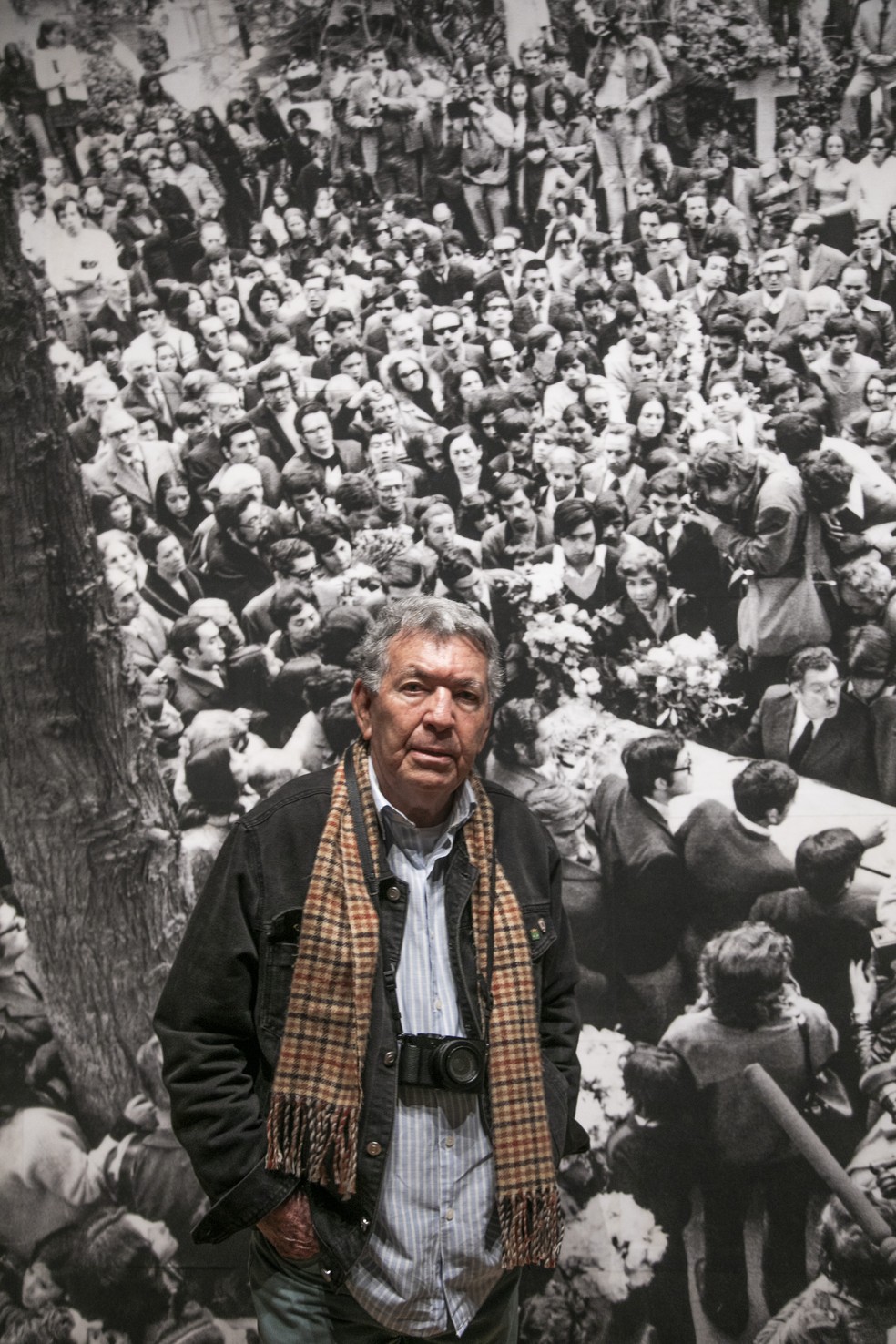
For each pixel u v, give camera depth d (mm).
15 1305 2691
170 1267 2719
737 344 3068
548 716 2945
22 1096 2787
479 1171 1687
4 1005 2824
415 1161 1648
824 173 3102
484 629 1827
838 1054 2795
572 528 3018
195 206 3090
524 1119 1701
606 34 3133
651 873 2873
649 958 2838
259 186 3100
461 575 3004
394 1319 1650
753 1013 2811
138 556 2994
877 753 2912
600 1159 2762
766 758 2920
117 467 3020
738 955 2836
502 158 3111
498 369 3066
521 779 2920
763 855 2877
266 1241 1761
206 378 3051
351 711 2943
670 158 3113
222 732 2936
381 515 3020
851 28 3133
